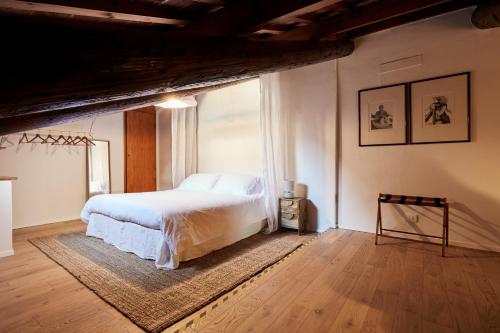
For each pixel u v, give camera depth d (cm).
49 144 432
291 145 401
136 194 387
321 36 276
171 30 198
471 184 276
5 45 87
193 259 284
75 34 104
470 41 272
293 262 248
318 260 253
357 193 349
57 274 248
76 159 463
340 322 159
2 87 89
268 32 248
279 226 400
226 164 491
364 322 158
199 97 532
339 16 263
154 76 131
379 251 275
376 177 334
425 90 297
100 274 246
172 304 196
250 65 188
